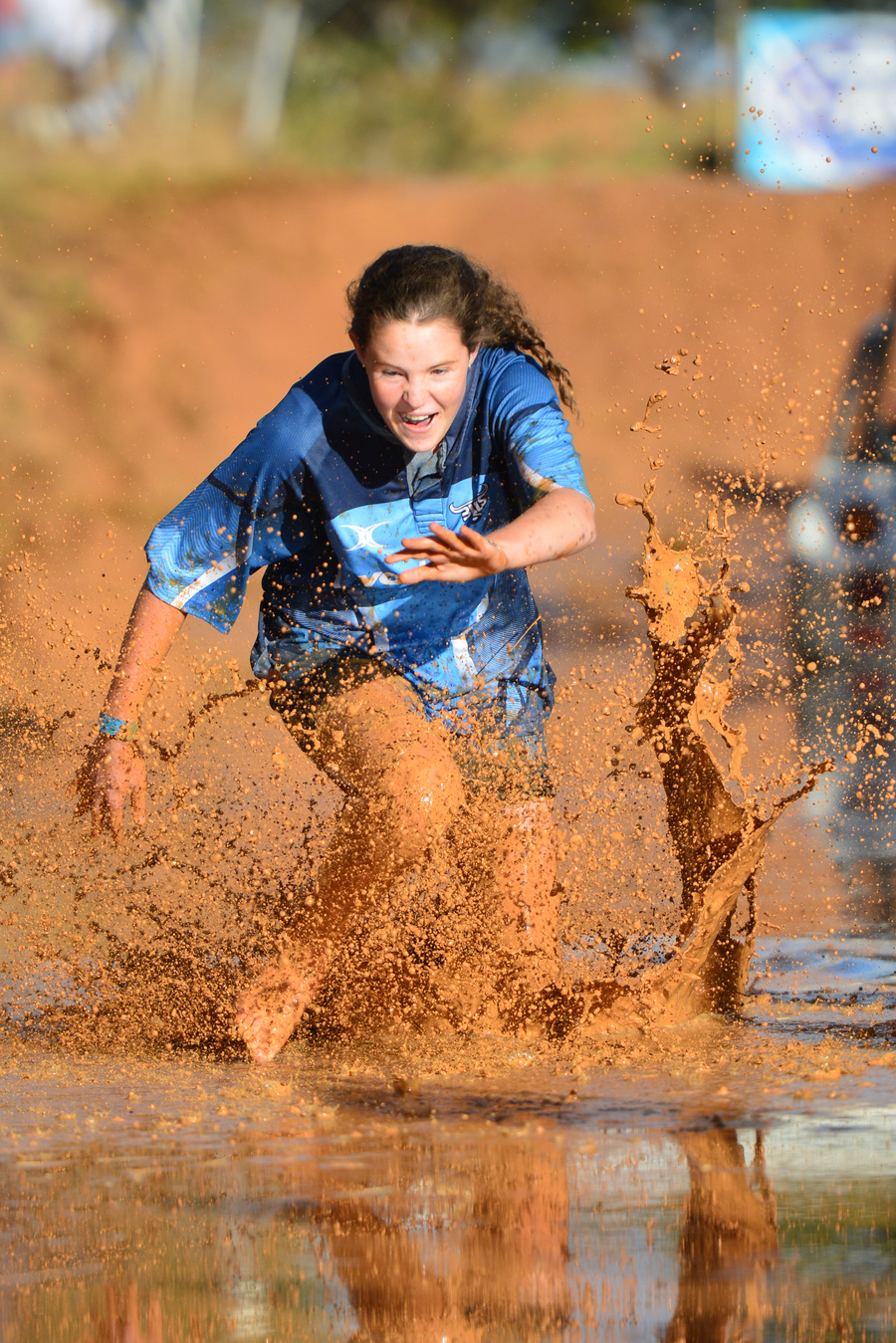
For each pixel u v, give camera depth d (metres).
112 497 50.38
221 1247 6.73
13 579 30.22
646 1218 6.99
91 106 81.25
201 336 60.50
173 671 19.20
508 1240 6.73
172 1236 6.88
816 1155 7.89
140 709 11.91
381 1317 5.99
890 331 21.55
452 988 11.66
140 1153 8.22
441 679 12.22
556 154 90.00
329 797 17.80
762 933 14.77
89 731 15.28
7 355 55.50
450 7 98.44
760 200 70.00
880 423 21.45
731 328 63.00
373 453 11.74
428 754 11.61
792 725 21.31
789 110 72.38
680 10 88.88
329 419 11.71
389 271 10.98
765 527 23.84
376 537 11.89
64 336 57.56
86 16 82.62
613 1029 11.30
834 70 72.19
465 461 11.82
